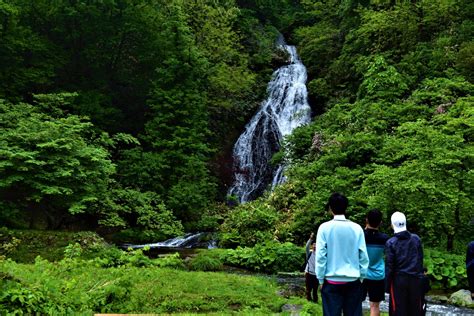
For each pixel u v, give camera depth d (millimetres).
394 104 18906
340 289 4652
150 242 19453
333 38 30828
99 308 7273
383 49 24688
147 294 8242
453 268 11562
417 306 5219
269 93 30438
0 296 6129
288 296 9641
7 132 15375
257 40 33062
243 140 28078
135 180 20859
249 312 7617
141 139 24672
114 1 22422
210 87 26625
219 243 18641
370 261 5945
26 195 15945
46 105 17750
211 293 8867
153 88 23688
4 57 20203
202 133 23391
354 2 28656
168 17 25125
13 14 19844
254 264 14219
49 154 15312
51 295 6715
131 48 24531
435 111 17109
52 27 22812
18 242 13305
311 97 29188
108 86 24000
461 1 22672
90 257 12516
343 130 19547
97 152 16219
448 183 12195
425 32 23703
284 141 23078
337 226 4770
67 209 17469
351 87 26484
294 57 34281
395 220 5535
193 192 21172
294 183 19859
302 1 35375
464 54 19000
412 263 5309
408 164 12906
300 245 16766
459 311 9336
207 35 27969
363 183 14172
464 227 12891
